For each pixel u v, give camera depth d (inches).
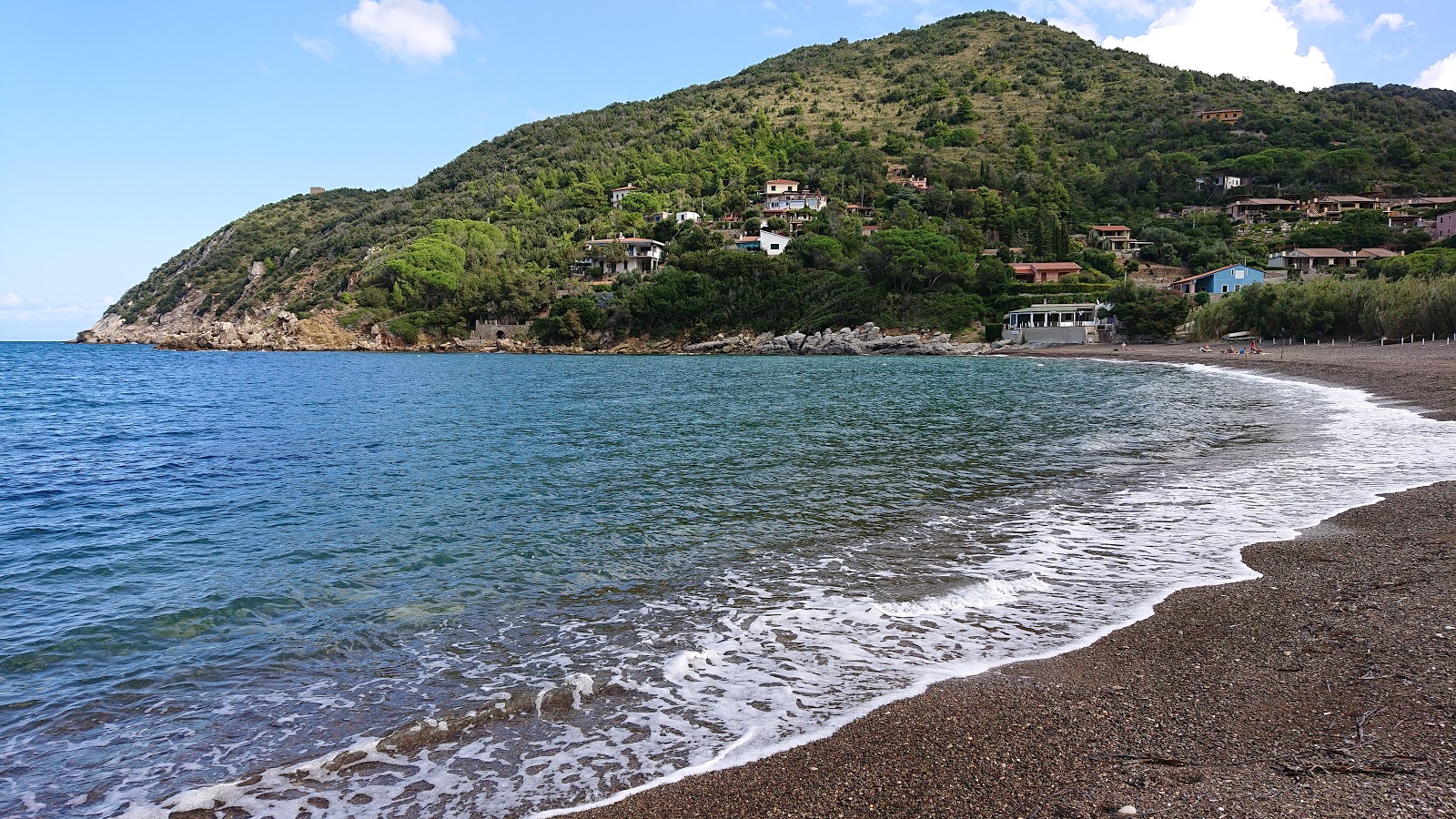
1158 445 872.9
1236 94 7711.6
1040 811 194.5
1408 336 2485.2
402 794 221.0
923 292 4047.7
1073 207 5403.5
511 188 6604.3
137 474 800.9
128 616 383.2
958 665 295.4
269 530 560.4
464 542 512.7
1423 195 5157.5
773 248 4904.0
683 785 218.2
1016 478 698.8
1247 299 3144.7
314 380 2321.6
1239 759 212.4
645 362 3341.5
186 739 260.1
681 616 364.2
